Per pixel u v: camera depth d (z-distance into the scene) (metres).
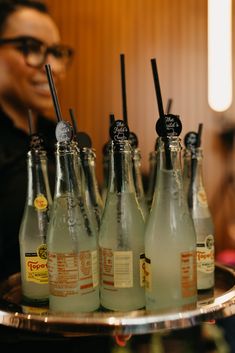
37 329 0.57
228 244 2.44
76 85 2.41
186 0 2.41
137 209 0.68
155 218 0.64
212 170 2.44
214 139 2.44
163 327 0.56
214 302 0.62
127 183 0.67
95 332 0.55
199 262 0.72
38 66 1.43
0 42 1.40
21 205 1.28
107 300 0.64
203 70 2.42
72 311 0.62
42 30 1.45
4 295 0.72
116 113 2.42
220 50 1.91
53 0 2.39
